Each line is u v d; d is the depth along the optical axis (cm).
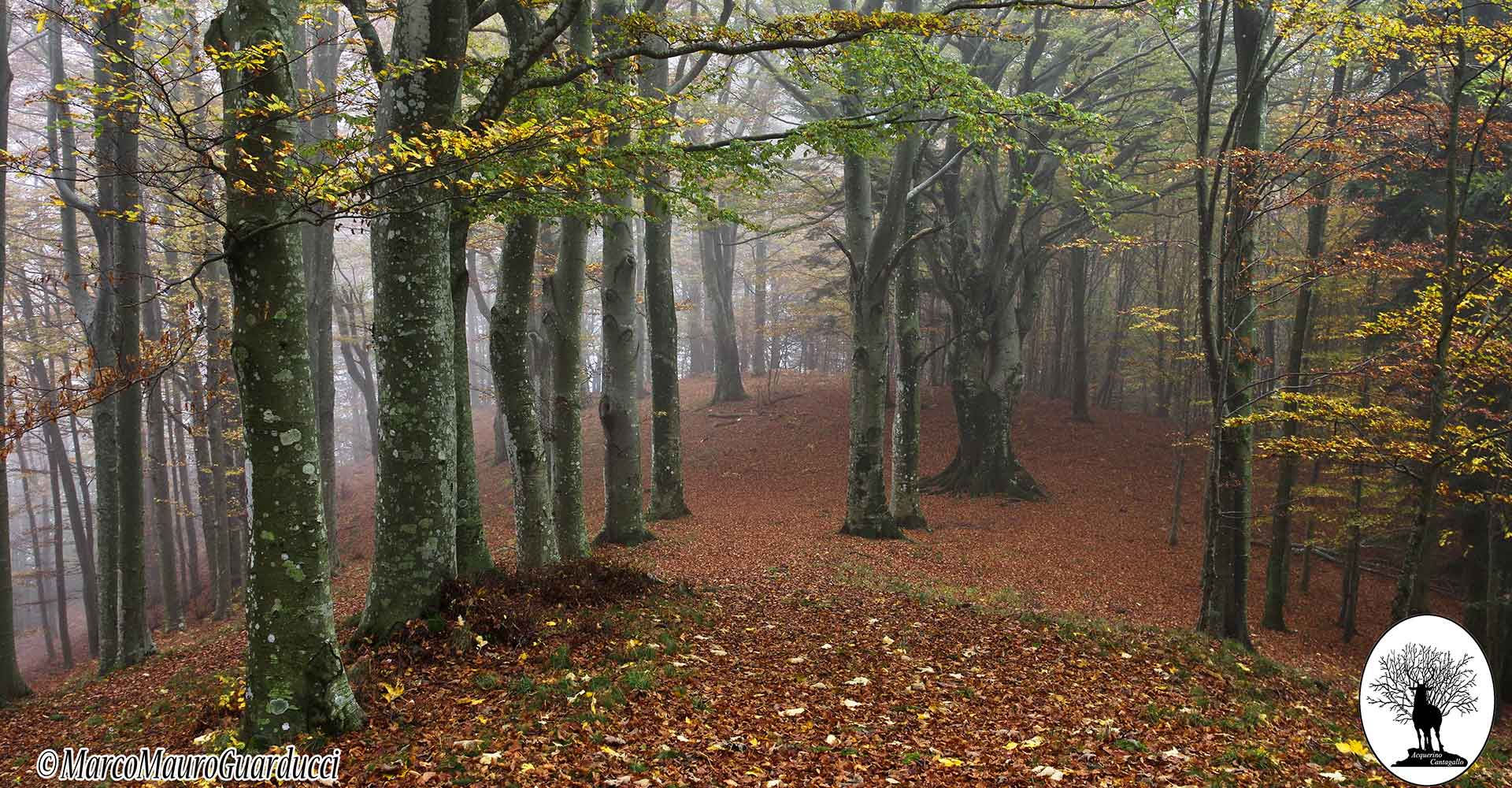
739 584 1253
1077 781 553
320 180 530
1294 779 597
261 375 568
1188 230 3158
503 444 3253
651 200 1634
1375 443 1152
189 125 572
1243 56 1282
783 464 2808
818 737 616
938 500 2492
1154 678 840
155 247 1984
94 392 676
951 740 622
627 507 1747
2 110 1410
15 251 2380
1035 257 2600
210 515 2567
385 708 643
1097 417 3219
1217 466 1201
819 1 2214
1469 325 1124
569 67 884
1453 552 1889
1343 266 1218
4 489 1252
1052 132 2244
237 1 573
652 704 650
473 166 636
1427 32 1002
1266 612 1684
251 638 586
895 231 1766
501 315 1139
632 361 1734
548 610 883
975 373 2562
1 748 808
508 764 533
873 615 1019
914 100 947
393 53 757
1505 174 1427
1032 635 959
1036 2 829
